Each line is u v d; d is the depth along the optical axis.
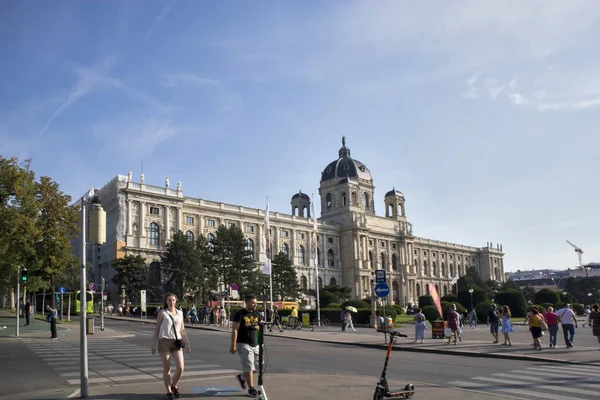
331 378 17.70
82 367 14.55
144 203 103.56
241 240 104.38
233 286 63.91
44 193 55.16
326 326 63.69
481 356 28.05
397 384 16.78
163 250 104.25
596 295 190.75
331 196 161.25
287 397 14.24
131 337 40.84
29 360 24.77
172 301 14.75
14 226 45.16
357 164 166.25
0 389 16.80
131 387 16.09
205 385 16.41
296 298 114.25
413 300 169.25
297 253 139.00
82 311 14.75
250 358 14.52
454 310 34.97
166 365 14.11
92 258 108.38
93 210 15.70
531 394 15.71
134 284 88.19
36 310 100.31
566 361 24.56
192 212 114.00
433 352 30.73
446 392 15.23
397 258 168.88
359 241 152.00
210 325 63.91
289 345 36.03
